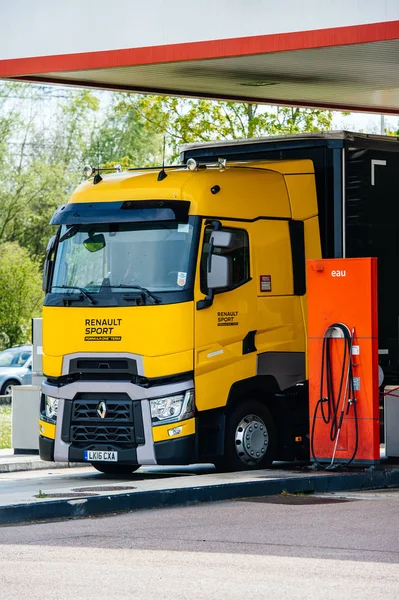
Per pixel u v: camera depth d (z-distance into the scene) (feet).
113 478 63.67
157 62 67.87
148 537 41.96
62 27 71.36
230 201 59.77
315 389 59.16
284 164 63.21
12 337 235.20
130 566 36.22
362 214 64.18
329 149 63.82
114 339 58.65
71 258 60.80
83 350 59.47
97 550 39.27
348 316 58.23
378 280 64.69
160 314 57.67
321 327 58.85
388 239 65.36
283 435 62.90
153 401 57.88
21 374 154.10
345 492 55.47
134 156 253.85
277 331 61.46
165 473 66.33
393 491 55.98
